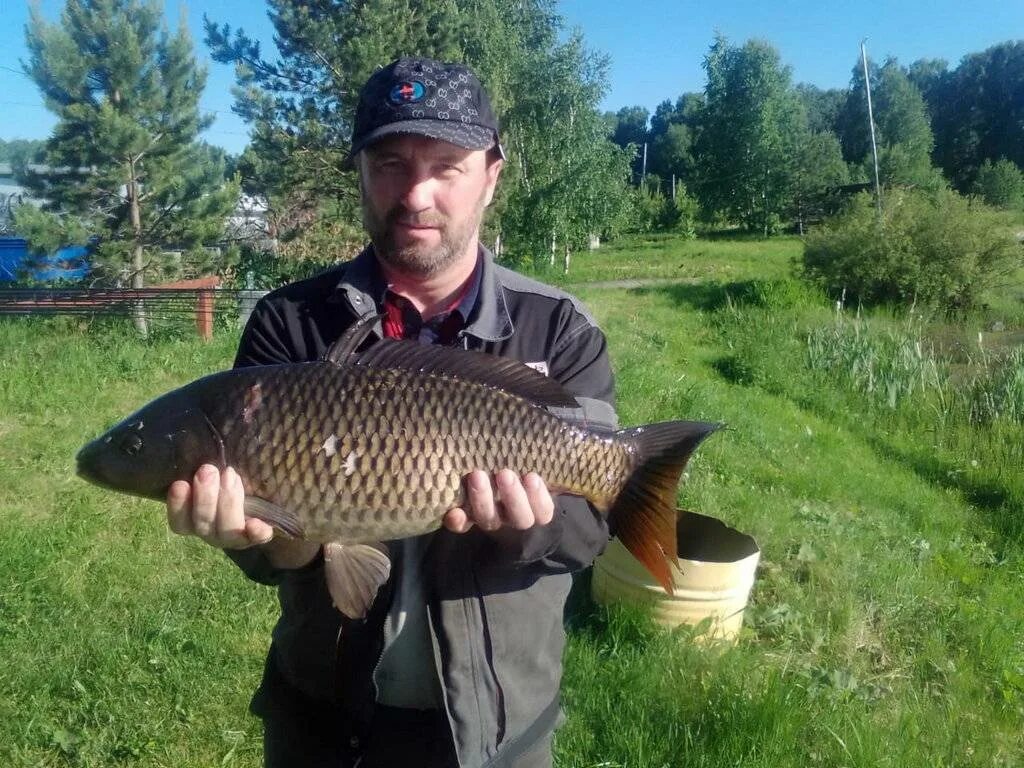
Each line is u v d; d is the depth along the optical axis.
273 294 2.13
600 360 2.13
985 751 3.76
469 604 1.91
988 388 11.41
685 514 4.98
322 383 1.82
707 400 9.48
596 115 26.06
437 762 1.98
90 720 3.60
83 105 12.44
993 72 78.25
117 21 12.65
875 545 6.06
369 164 1.99
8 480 6.09
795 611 4.79
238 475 1.78
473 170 2.02
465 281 2.09
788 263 28.39
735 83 53.12
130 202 13.23
